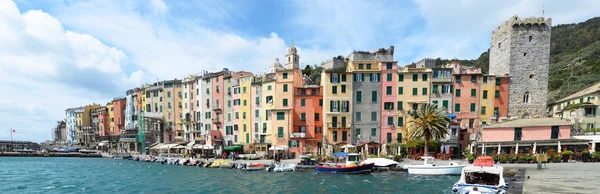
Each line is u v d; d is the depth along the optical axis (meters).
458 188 23.64
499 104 57.75
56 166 63.88
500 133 48.31
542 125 46.50
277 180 38.84
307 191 32.34
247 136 70.38
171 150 82.75
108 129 119.81
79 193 34.53
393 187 32.66
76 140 135.62
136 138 97.19
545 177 26.88
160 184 38.78
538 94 57.78
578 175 27.97
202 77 81.88
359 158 46.44
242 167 50.16
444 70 58.88
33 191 36.00
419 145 51.97
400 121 59.62
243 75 76.88
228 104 75.50
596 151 42.06
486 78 58.09
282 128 63.97
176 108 89.00
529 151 43.06
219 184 37.53
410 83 59.62
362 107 61.06
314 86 65.19
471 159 44.22
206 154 67.50
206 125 80.31
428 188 31.66
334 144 59.84
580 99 55.19
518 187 22.09
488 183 24.36
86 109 132.25
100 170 55.38
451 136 53.97
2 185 40.09
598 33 137.88
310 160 48.94
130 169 56.12
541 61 57.97
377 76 61.09
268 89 67.44
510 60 58.53
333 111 61.34
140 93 101.00
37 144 122.81
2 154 94.94
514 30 58.56
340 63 109.69
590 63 100.31
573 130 48.34
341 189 32.66
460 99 57.88
